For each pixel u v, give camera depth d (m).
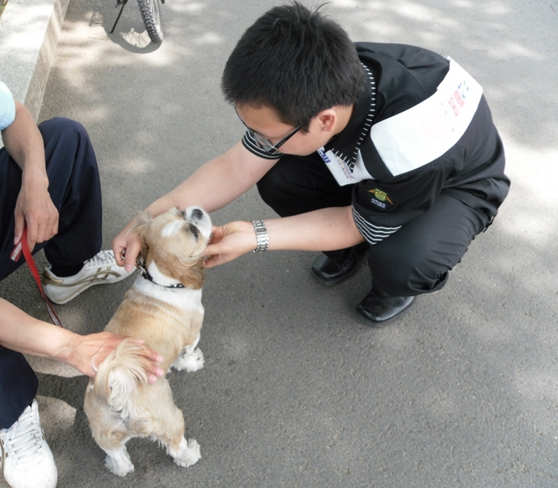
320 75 1.50
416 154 1.79
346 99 1.61
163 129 3.57
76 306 2.72
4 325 1.65
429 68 1.94
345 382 2.50
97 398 1.83
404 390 2.47
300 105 1.53
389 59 1.86
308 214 2.24
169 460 2.25
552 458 2.27
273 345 2.63
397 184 1.85
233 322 2.71
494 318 2.72
